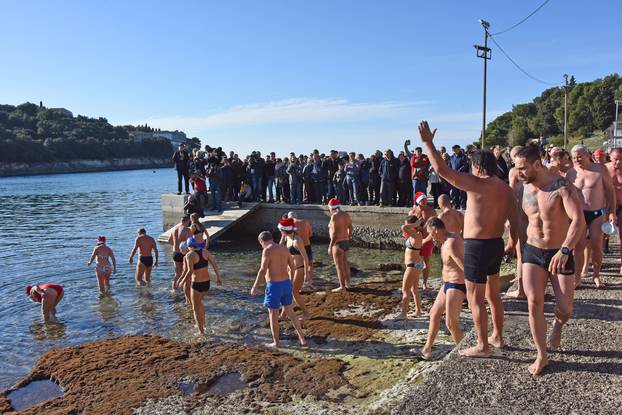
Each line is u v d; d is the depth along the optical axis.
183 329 9.37
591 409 3.60
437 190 17.61
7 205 41.97
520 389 4.00
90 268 15.46
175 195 22.42
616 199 7.65
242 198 21.48
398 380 6.55
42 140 160.00
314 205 20.03
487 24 27.59
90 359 7.87
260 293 11.85
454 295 5.96
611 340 4.77
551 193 4.01
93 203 42.84
